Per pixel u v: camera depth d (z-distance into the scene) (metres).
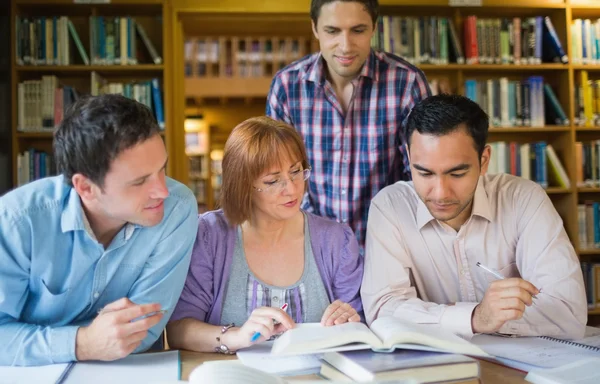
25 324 1.30
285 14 3.54
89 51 3.55
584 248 3.70
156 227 1.38
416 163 1.45
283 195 1.47
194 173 7.09
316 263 1.61
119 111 1.15
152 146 1.17
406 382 1.01
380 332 1.24
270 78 6.98
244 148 1.46
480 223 1.66
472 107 1.42
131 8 3.51
